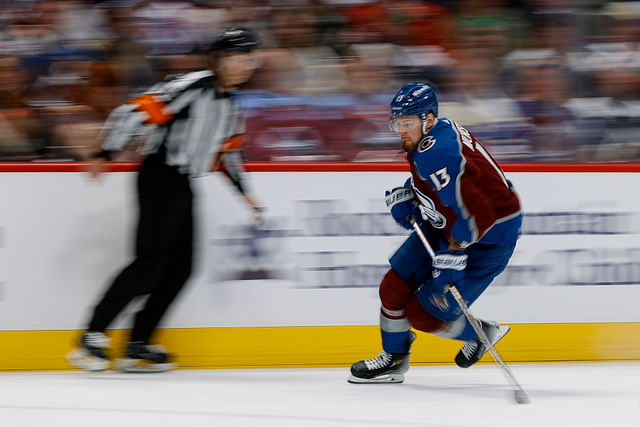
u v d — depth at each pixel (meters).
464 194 12.45
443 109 17.55
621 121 17.55
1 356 15.49
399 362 14.53
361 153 16.77
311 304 16.17
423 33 17.94
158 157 14.49
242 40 14.27
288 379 14.99
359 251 16.23
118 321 15.84
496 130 17.45
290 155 16.62
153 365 15.46
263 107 16.62
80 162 15.80
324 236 16.14
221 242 15.89
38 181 15.49
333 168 16.11
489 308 16.58
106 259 15.77
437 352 16.61
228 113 14.77
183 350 15.92
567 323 16.77
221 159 15.12
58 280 15.64
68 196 15.59
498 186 12.90
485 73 17.81
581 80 17.81
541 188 16.61
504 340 16.61
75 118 16.09
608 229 16.81
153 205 14.49
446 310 13.41
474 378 15.28
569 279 16.75
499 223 13.05
